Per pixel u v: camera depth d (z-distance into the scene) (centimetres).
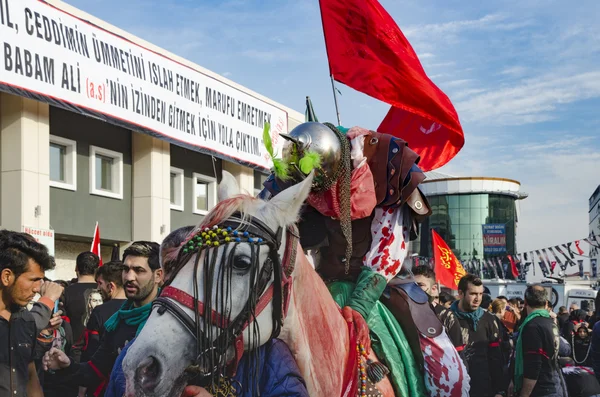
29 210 1194
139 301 378
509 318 958
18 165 1187
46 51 1081
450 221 5131
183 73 1459
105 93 1227
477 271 2366
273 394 198
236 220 186
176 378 167
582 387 634
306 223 268
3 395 302
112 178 1566
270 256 190
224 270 177
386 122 452
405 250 283
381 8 392
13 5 1013
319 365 217
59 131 1401
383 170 271
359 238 275
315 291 220
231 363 186
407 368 275
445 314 526
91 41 1194
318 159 236
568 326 907
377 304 281
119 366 225
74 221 1431
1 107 1202
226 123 1606
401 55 387
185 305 172
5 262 306
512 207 5231
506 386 646
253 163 1709
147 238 1581
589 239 1572
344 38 390
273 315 191
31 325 320
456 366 285
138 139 1600
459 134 414
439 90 404
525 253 1961
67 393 404
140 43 1534
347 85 390
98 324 452
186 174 1791
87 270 598
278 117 1834
